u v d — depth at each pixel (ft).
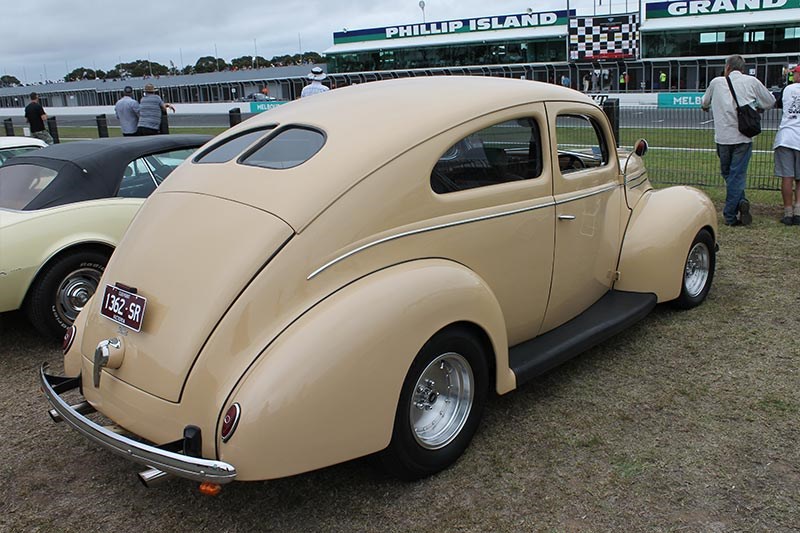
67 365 10.65
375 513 9.48
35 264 15.29
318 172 9.39
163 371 8.59
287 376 8.06
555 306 12.61
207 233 9.28
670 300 15.57
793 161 23.59
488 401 12.47
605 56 106.52
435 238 10.05
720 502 9.37
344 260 9.04
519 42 122.42
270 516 9.57
